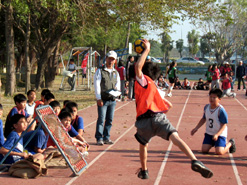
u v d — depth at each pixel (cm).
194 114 1375
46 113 616
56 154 675
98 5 2102
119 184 553
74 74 2445
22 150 636
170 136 457
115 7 2097
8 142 619
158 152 763
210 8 2272
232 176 599
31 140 663
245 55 7088
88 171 623
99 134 828
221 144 742
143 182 562
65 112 705
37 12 2081
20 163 586
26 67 2169
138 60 474
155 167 647
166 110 480
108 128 844
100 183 558
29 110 848
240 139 921
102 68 813
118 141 878
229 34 5744
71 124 767
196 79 4712
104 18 2300
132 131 1017
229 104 1727
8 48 1981
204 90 2645
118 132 998
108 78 811
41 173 588
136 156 729
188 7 2211
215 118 745
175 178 583
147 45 480
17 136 629
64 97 1981
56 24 2381
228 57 5891
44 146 673
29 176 578
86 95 2112
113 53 819
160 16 2183
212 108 751
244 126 1121
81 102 1738
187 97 2062
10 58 1988
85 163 642
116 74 824
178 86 2750
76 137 745
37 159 593
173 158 713
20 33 2847
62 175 597
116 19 2309
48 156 666
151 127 473
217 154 746
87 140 888
